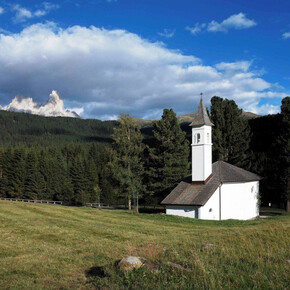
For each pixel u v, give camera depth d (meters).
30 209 41.81
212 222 34.44
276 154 54.28
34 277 12.23
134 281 9.96
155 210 55.62
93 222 32.19
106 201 87.19
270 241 16.03
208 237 19.19
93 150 129.88
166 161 52.31
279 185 53.06
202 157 42.47
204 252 13.37
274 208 59.81
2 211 37.91
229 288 9.12
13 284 11.23
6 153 95.81
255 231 19.38
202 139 42.78
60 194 88.06
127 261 11.24
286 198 52.09
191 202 39.47
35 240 21.14
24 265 14.06
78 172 90.12
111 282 10.29
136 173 54.53
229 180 42.44
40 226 27.14
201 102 44.06
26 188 90.44
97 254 16.17
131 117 55.00
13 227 26.27
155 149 54.66
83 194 83.50
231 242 16.20
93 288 10.16
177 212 40.91
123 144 54.06
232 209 43.03
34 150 106.12
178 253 13.17
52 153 122.38
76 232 24.52
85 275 12.27
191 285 9.35
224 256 12.84
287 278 9.87
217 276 9.89
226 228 28.34
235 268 10.95
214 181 41.91
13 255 16.56
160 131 54.12
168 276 10.15
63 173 102.69
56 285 11.09
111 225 29.80
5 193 93.00
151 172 53.88
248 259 12.18
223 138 61.75
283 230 18.92
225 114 62.44
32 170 91.12
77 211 42.78
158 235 23.62
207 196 39.53
